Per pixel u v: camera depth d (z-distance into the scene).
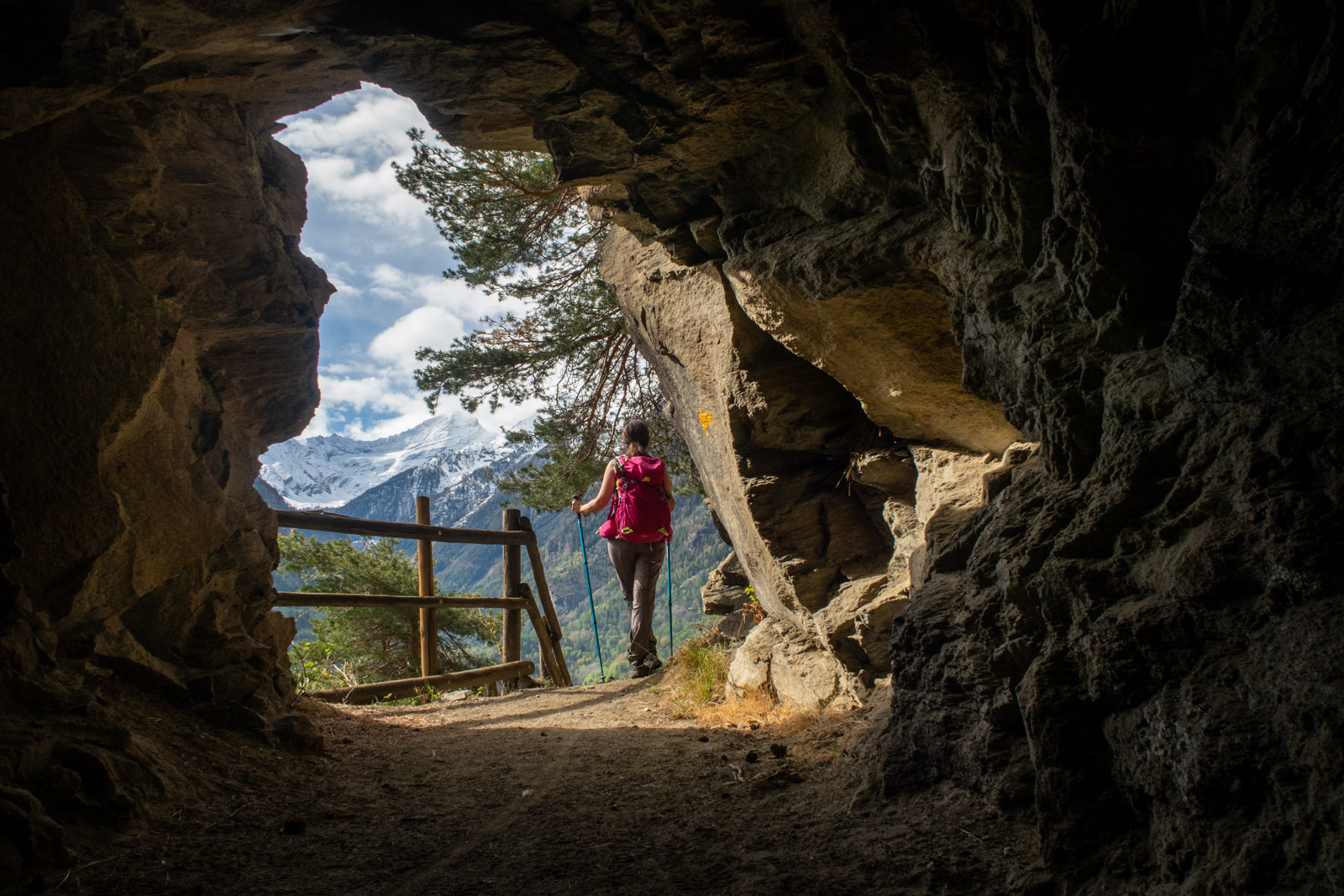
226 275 4.30
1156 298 2.24
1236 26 1.92
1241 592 1.77
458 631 15.62
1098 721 2.09
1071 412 2.40
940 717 2.76
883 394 4.18
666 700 5.90
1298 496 1.66
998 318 2.72
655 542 7.44
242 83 3.87
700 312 5.40
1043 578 2.23
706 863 2.54
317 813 3.14
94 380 3.26
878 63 2.75
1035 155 2.52
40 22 2.50
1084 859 2.04
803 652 5.12
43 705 2.86
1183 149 2.12
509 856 2.72
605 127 3.61
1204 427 2.01
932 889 2.16
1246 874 1.55
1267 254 1.82
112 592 3.54
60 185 3.16
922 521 4.31
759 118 3.54
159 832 2.76
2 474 3.03
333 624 14.63
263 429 5.03
